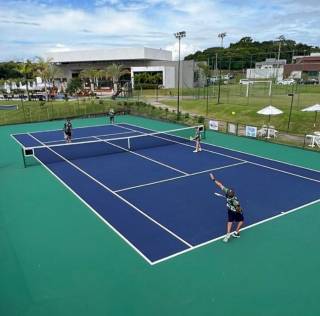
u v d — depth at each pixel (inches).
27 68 2228.1
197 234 441.4
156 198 566.3
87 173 708.7
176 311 303.9
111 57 3366.1
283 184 629.3
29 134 1183.6
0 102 2030.0
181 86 3230.8
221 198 562.3
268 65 3641.7
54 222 482.0
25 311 305.1
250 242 419.8
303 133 1107.9
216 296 322.7
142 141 1029.8
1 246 417.1
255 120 1336.1
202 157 828.0
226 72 3964.1
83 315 299.6
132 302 315.6
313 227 458.9
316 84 2758.4
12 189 619.2
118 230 454.6
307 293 326.0
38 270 366.3
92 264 375.6
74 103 1834.4
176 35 1466.5
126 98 2249.0
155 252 398.6
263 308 306.7
